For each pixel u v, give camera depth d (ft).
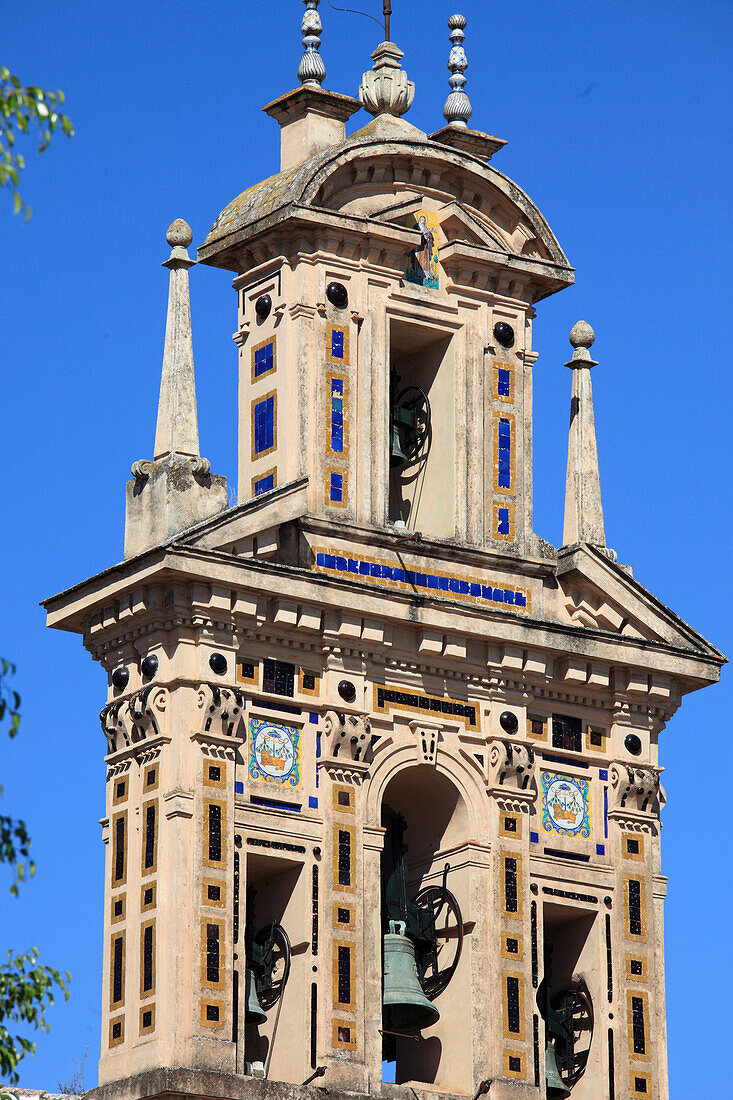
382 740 210.59
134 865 202.08
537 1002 213.66
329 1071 199.82
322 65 223.51
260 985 203.92
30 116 137.59
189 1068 193.67
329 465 213.25
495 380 223.51
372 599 210.38
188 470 207.82
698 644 226.17
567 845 217.97
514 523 221.66
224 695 203.00
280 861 204.23
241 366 219.41
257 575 205.16
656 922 220.84
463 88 231.71
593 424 228.22
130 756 204.85
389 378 219.41
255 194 220.02
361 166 219.00
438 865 214.69
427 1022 209.97
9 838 137.08
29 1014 151.02
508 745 216.13
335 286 216.54
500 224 225.97
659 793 223.71
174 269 213.46
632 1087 215.51
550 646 218.38
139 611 204.85
